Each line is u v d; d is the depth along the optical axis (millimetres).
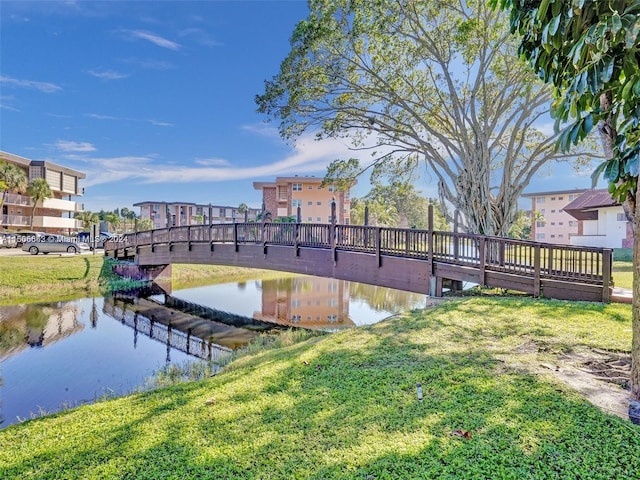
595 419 2863
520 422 2865
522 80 11617
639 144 2949
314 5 12109
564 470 2271
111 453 2863
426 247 9367
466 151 12484
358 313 13633
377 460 2496
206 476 2465
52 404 5695
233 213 59219
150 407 3768
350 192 35312
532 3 3262
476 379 3777
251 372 4754
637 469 2266
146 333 10609
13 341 9453
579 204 25359
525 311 6629
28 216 33656
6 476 2604
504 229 12469
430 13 11844
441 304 8188
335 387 3920
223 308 14461
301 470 2453
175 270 22625
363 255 10516
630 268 13852
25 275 16188
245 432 3057
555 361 4234
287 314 13469
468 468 2330
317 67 12602
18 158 33438
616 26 2299
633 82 2578
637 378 2863
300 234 12250
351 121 14320
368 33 11828
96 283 16797
